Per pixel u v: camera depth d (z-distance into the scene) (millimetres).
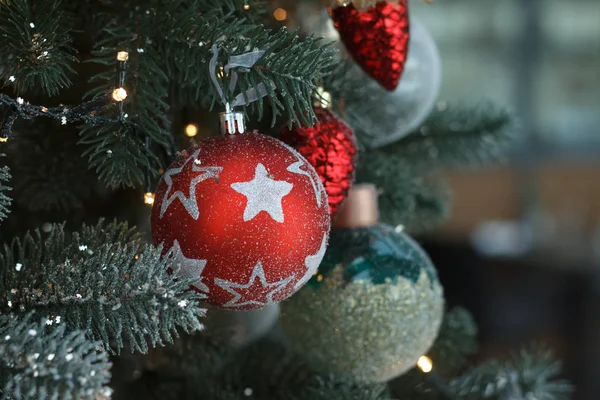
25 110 473
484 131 789
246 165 465
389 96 607
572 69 3078
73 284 471
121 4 546
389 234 594
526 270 1841
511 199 2988
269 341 782
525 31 3014
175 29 519
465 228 2939
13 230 649
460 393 706
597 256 1912
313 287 573
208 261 464
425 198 809
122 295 461
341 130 535
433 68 627
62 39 512
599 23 3045
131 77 521
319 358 593
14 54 496
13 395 435
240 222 459
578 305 1784
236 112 486
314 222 473
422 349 597
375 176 692
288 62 480
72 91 586
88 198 659
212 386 705
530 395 727
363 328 572
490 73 3094
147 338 637
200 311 457
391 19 553
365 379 604
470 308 1800
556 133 3078
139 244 495
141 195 657
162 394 699
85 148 600
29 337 440
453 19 3070
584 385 1730
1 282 487
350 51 569
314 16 629
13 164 602
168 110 583
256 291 475
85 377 416
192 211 462
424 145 792
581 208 2945
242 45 494
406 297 574
